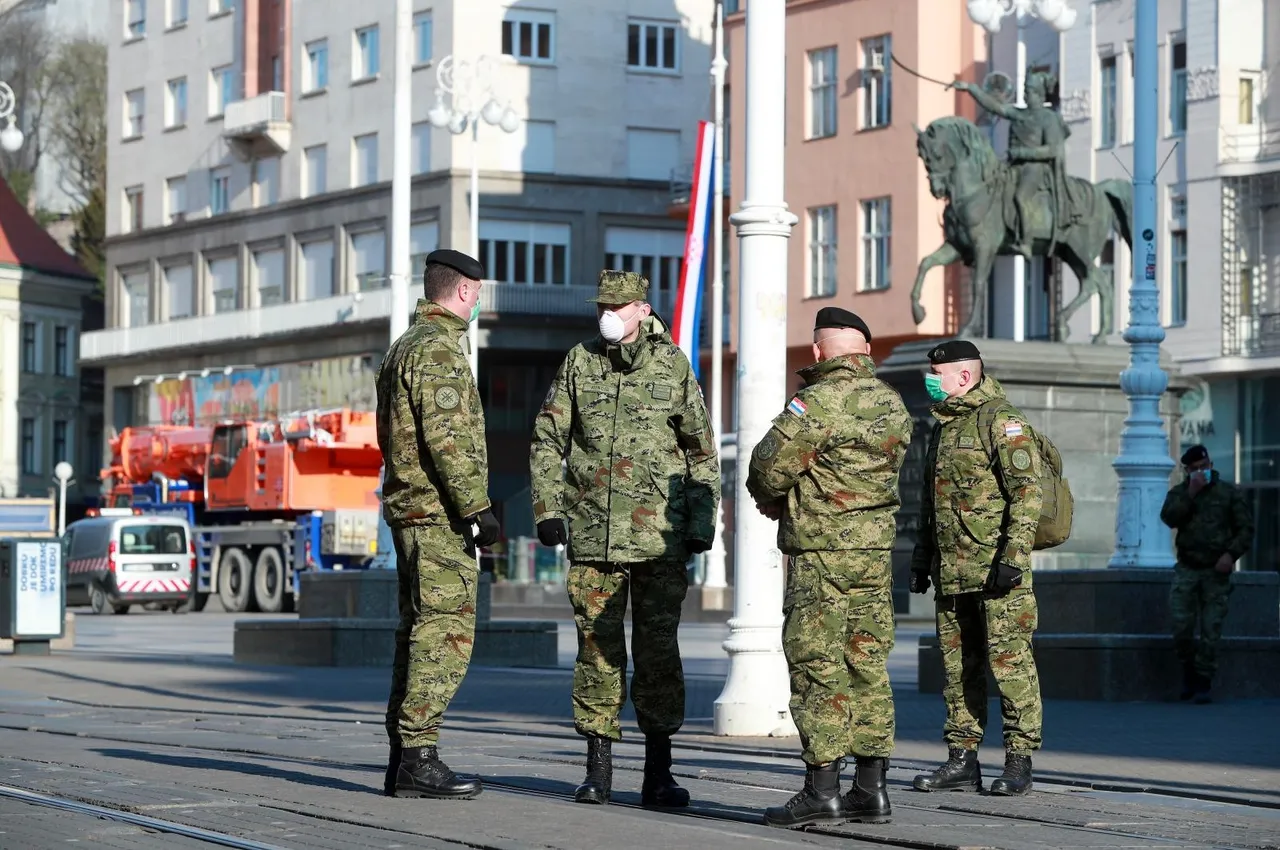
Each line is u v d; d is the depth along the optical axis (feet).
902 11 240.94
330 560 214.07
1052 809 44.70
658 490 43.11
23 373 398.42
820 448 41.19
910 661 116.06
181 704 80.69
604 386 43.39
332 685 94.43
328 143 314.14
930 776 48.73
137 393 344.08
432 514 42.65
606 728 43.68
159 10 349.41
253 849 36.04
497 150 295.48
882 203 243.81
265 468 219.00
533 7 298.15
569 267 298.35
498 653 113.09
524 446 303.07
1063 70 228.22
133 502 239.50
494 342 291.58
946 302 240.12
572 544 43.50
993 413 48.16
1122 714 75.82
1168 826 41.88
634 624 43.80
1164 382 96.12
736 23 268.62
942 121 128.77
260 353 317.42
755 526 65.21
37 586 122.01
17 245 403.34
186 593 221.87
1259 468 209.46
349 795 43.70
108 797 43.47
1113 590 86.28
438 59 295.48
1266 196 209.26
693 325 144.87
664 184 304.30
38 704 80.02
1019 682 47.78
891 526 41.65
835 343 41.98
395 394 42.60
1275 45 210.18
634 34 304.71
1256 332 209.26
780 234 65.77
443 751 58.29
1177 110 217.36
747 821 42.01
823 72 251.19
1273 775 53.31
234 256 329.31
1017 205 127.95
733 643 65.16
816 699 41.04
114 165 356.79
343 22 311.88
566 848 36.11
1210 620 81.87
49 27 457.27
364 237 306.55
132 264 350.84
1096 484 131.34
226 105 328.29
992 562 47.98
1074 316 226.38
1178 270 216.95
